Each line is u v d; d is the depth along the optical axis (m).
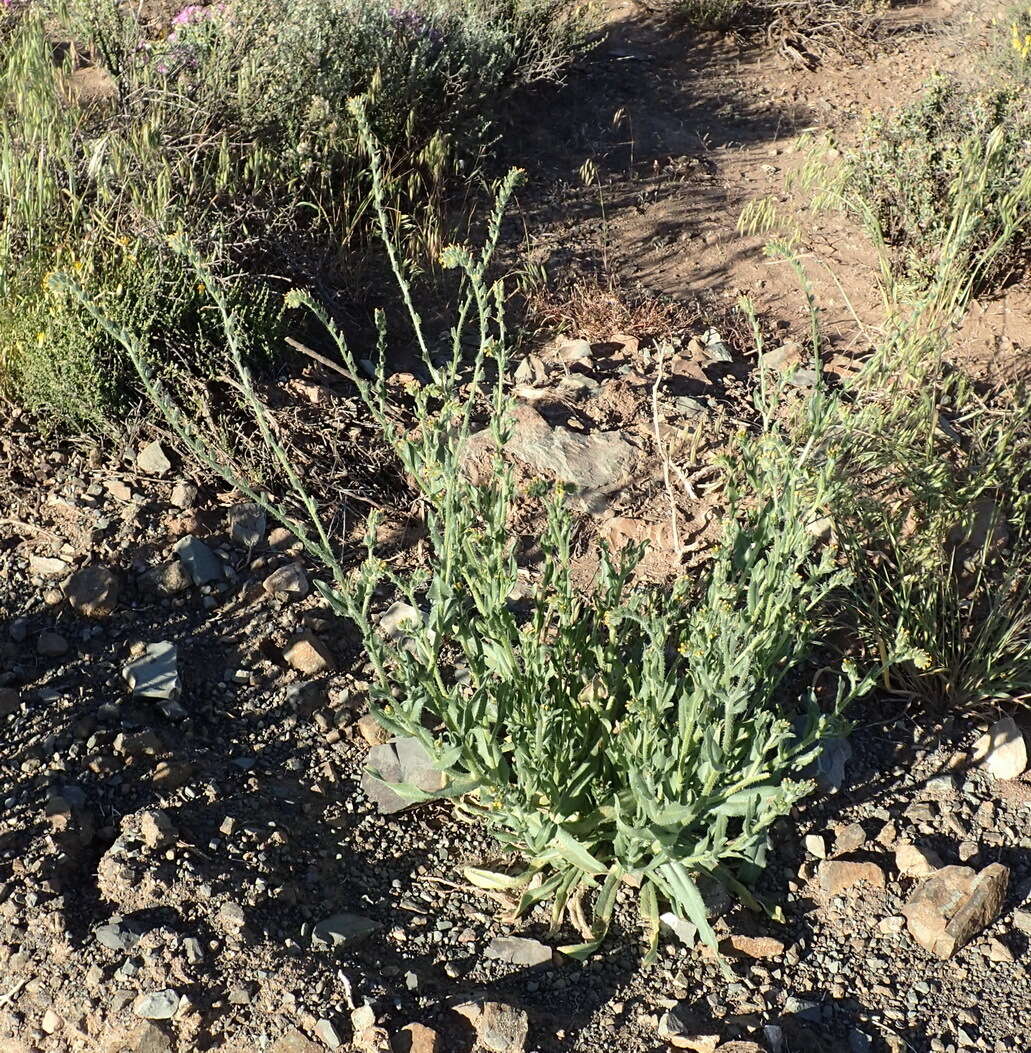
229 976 2.63
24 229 4.48
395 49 5.95
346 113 5.59
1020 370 4.80
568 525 2.87
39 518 3.74
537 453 4.20
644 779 2.74
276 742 3.28
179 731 3.25
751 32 8.03
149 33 6.10
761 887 3.05
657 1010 2.72
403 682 2.79
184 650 3.46
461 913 2.94
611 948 2.88
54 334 4.00
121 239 4.44
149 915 2.74
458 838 3.14
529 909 2.97
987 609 3.79
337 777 3.23
